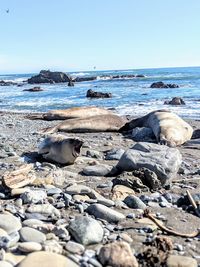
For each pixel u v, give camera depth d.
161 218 3.47
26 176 4.31
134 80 46.06
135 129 9.17
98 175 5.05
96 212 3.39
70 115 12.84
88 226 2.86
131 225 3.25
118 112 15.12
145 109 15.98
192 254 2.71
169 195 4.17
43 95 27.42
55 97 25.05
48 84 48.09
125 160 4.98
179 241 2.95
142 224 3.27
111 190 4.27
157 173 4.65
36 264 2.23
